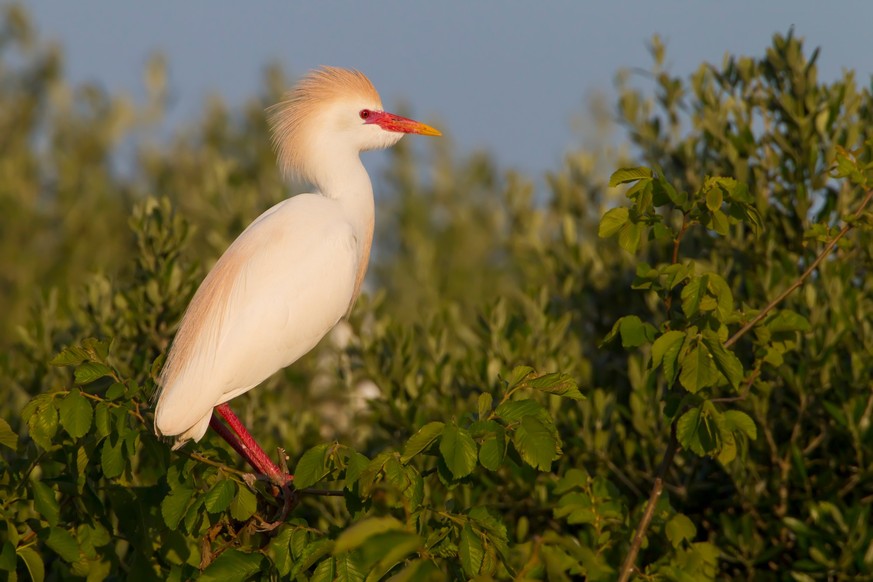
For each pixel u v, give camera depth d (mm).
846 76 11164
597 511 7828
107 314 10766
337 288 9008
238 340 8422
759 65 11609
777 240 11156
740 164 10977
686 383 6539
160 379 8250
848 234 10852
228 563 6418
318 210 9250
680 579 7020
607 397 10344
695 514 10531
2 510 6828
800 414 10031
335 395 12922
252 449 8188
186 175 21500
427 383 10805
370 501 6629
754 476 10109
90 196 20609
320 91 10086
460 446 6062
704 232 11367
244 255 8766
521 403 6336
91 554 7203
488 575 5801
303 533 6344
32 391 11055
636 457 10641
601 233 7168
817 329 9984
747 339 10430
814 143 10953
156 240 10992
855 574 9070
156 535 7789
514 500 10211
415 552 6023
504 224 18000
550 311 11461
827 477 9914
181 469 6793
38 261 19344
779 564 10117
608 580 7391
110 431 6531
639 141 12578
